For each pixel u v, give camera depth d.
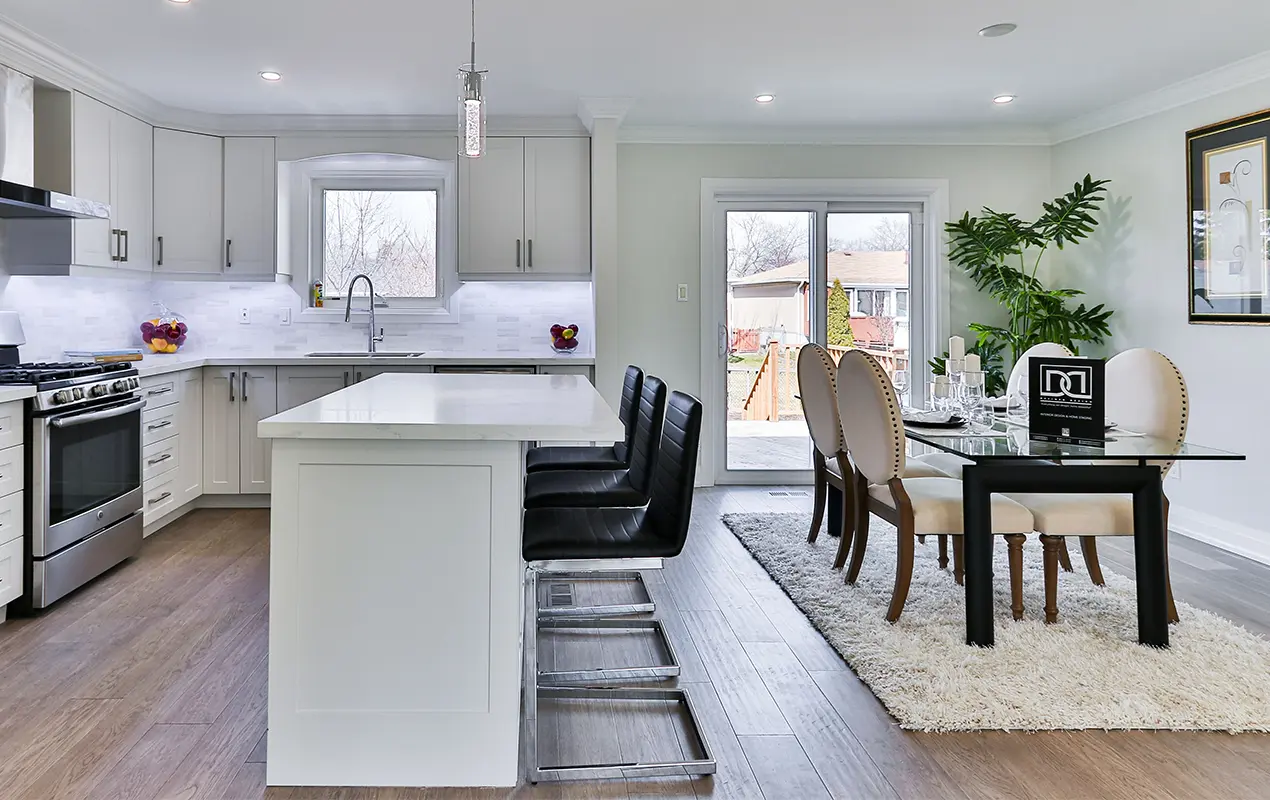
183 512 4.77
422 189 5.54
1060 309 5.02
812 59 4.04
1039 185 5.58
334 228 5.54
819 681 2.55
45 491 3.08
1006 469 2.72
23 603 3.09
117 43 3.78
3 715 2.27
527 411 2.12
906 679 2.48
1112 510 2.90
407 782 1.96
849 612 3.05
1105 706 2.31
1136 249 4.79
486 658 1.96
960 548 3.37
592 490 2.69
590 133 5.17
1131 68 4.16
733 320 5.66
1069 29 3.63
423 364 4.92
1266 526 3.95
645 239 5.50
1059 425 2.86
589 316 5.56
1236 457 2.55
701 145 5.49
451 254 5.46
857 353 3.04
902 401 5.69
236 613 3.11
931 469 3.72
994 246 5.09
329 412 2.09
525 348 5.57
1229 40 3.76
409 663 1.96
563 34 3.70
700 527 4.53
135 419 3.79
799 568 3.64
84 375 3.48
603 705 2.40
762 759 2.08
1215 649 2.69
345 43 3.79
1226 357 4.16
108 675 2.54
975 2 3.34
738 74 4.29
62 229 4.05
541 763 2.05
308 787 1.95
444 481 1.95
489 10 3.42
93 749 2.09
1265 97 3.95
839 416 3.53
